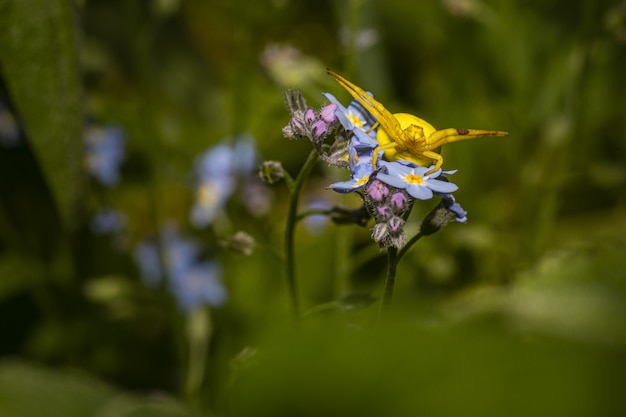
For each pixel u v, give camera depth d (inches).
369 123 8.7
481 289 11.0
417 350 7.1
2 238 12.1
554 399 7.0
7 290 11.5
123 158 12.7
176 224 13.6
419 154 8.4
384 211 8.3
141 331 11.9
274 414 7.2
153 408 7.6
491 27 12.5
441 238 12.0
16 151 11.9
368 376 7.2
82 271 12.4
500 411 7.0
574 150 12.1
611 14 11.8
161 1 11.8
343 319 9.4
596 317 7.6
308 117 8.6
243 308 11.7
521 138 13.3
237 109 11.8
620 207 13.1
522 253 11.8
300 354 7.3
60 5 10.2
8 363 7.8
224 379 11.1
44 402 7.6
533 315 7.7
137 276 12.7
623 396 6.9
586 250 8.7
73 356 11.6
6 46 10.1
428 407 7.1
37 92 10.3
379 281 12.0
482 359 7.1
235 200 12.0
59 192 10.5
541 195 12.4
